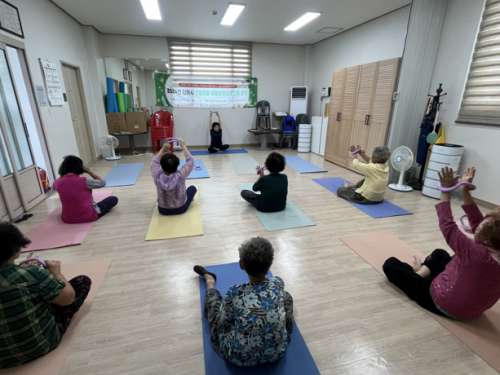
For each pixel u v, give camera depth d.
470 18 3.28
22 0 3.23
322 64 6.44
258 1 3.93
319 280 1.95
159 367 1.31
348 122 4.91
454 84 3.54
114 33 5.70
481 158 3.29
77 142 4.79
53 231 2.58
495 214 1.24
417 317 1.63
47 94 3.72
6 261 1.12
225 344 1.26
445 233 1.41
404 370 1.30
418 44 3.59
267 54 6.66
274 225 2.75
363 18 4.72
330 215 3.04
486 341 1.45
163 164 2.69
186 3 4.01
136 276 1.96
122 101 6.05
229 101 6.78
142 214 2.98
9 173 2.83
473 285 1.38
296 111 6.86
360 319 1.61
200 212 3.05
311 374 1.26
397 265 1.83
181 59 6.20
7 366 1.26
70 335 1.47
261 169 3.07
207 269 2.03
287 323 1.42
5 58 2.86
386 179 3.26
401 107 3.85
